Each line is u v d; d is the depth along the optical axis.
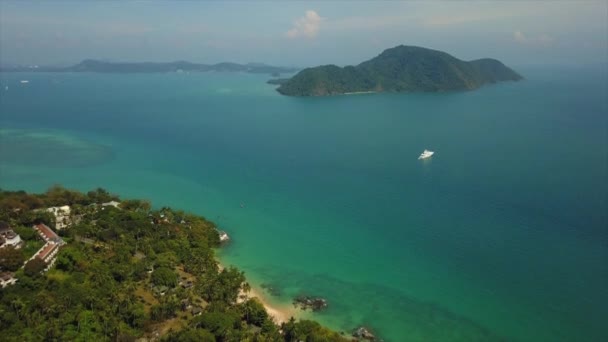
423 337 112.25
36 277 114.81
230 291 119.31
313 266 146.12
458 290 132.12
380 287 134.12
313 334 101.81
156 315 106.00
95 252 134.88
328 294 130.12
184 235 153.88
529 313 121.06
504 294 129.50
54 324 95.81
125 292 112.31
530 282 134.88
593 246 154.38
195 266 132.38
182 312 111.00
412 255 152.50
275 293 130.12
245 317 111.25
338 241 163.88
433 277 139.12
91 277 118.56
